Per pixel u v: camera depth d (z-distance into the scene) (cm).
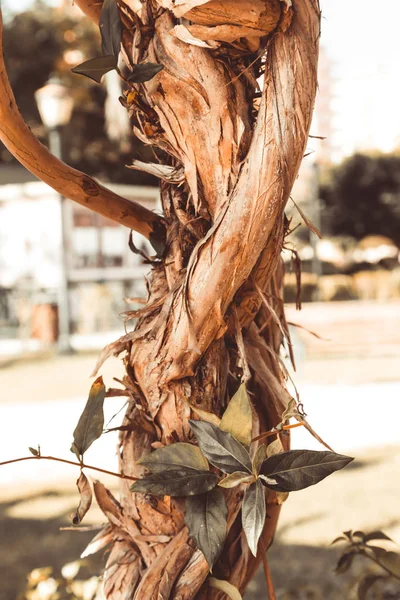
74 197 88
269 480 77
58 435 625
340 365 1034
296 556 343
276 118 81
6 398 822
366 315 1169
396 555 124
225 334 88
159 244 90
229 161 83
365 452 554
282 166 80
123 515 87
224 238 82
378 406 735
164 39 83
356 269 2323
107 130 1888
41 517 423
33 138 85
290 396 89
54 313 1400
